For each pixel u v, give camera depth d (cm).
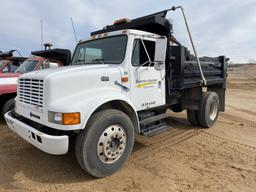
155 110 472
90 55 461
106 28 522
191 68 544
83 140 314
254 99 1282
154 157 415
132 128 369
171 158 412
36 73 355
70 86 322
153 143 490
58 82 312
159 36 437
